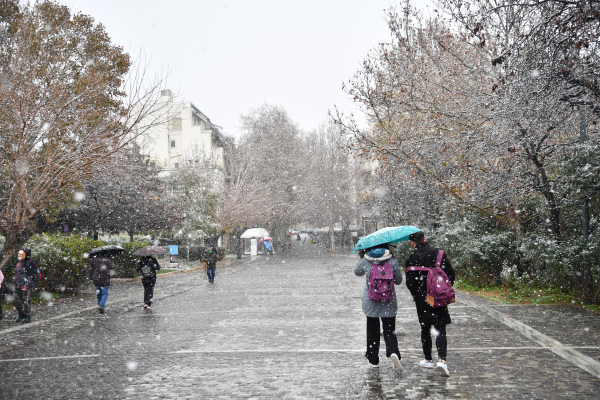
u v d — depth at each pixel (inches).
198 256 1711.4
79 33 642.8
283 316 466.9
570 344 303.6
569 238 537.3
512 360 276.7
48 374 267.7
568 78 361.1
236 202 1898.4
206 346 335.9
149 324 436.1
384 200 1045.8
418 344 325.7
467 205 652.1
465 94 569.6
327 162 2352.4
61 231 1094.4
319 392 225.3
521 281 581.9
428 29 666.8
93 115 580.4
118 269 953.5
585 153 453.7
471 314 451.5
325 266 1352.1
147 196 1193.4
